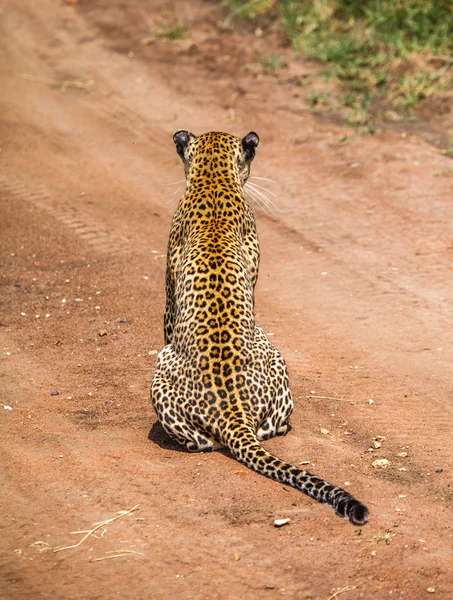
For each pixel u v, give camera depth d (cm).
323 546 780
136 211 1750
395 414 1052
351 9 2570
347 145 1953
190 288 955
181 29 2619
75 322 1320
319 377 1152
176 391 939
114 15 2814
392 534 798
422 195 1716
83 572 755
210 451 940
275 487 870
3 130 2122
